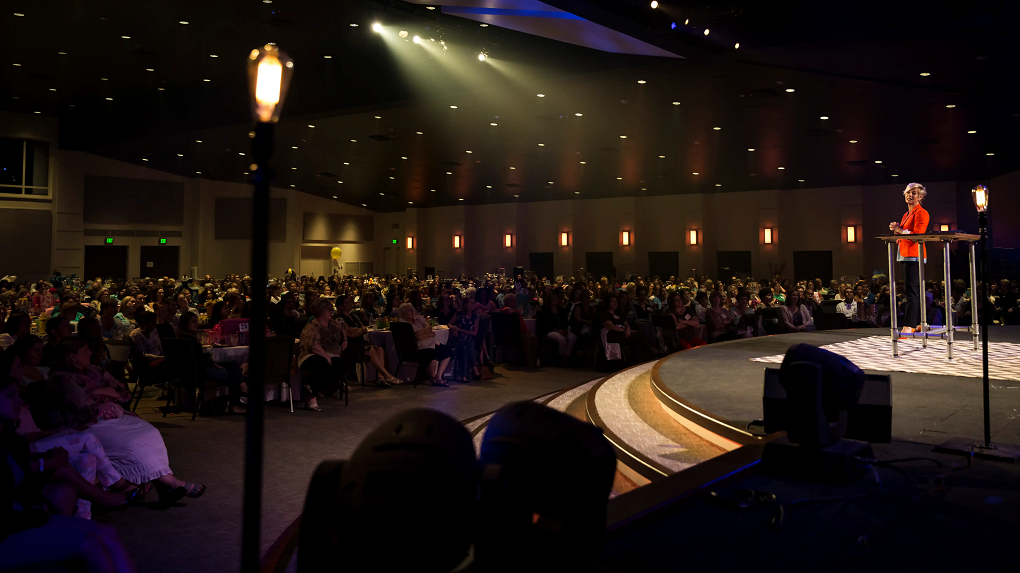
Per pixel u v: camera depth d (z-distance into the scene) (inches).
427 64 517.3
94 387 196.4
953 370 242.4
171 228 1192.8
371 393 364.2
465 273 1396.4
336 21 445.4
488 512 48.9
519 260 1344.7
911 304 344.2
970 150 725.3
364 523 43.6
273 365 306.0
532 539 55.8
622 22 373.7
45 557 109.0
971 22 364.2
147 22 474.6
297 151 820.6
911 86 477.4
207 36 495.5
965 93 491.2
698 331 474.9
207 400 310.2
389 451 46.3
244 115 633.0
